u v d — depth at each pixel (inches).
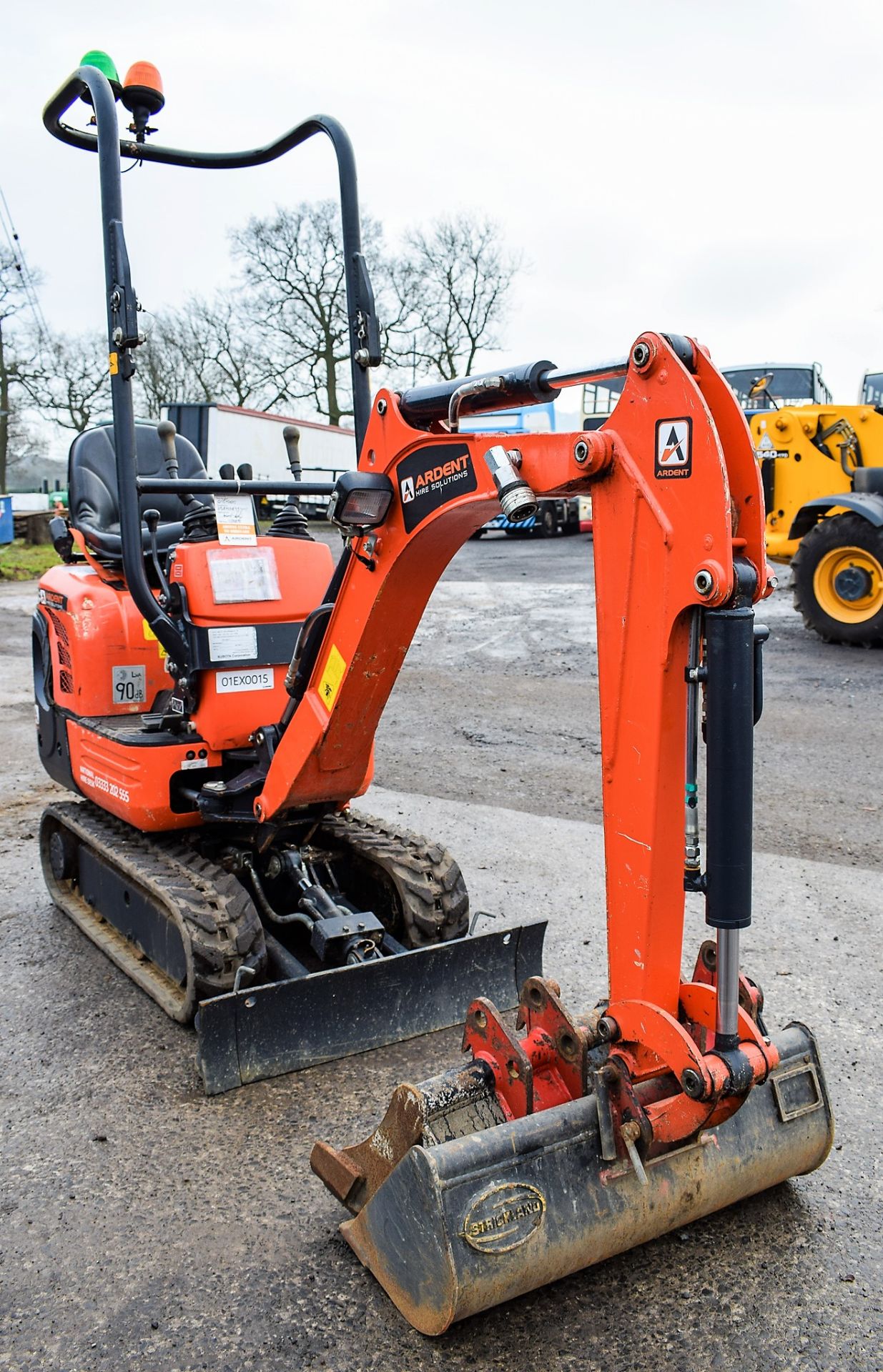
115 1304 100.0
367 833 167.6
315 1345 95.0
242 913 144.7
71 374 1433.3
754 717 90.0
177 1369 92.5
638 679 88.8
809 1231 108.6
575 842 224.8
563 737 311.3
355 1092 133.6
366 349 148.0
